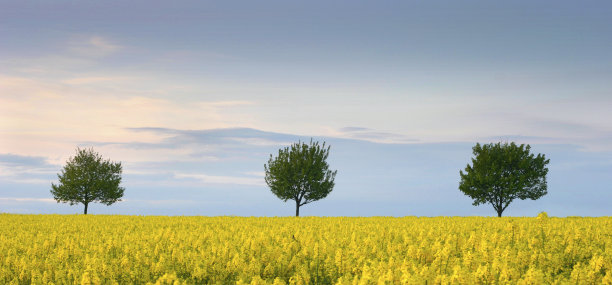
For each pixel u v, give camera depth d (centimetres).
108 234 2311
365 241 1600
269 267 1308
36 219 3653
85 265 1338
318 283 1252
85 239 2023
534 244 1627
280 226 2714
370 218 3747
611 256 1302
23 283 1308
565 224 2431
